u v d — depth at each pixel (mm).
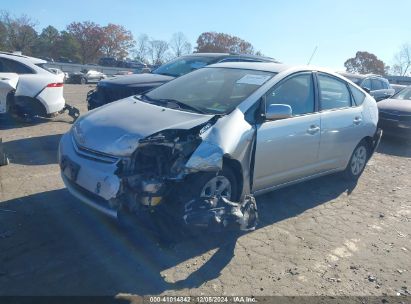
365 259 4023
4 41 65188
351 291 3473
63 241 3803
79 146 3867
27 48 67625
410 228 4855
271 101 4496
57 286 3168
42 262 3453
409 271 3893
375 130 6266
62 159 4012
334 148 5434
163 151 3566
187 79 5215
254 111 4285
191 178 3627
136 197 3469
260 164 4301
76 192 3867
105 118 4062
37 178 5328
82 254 3625
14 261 3428
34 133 8055
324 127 5129
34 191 4867
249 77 4738
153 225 3701
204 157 3564
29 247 3654
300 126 4734
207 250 3893
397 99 11086
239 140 3924
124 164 3527
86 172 3639
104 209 3576
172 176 3490
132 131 3662
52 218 4211
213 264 3664
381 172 7234
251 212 3951
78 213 4359
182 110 4191
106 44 82188
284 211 4984
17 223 4055
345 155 5785
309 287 3463
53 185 5105
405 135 9852
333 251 4113
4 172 5496
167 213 3574
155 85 7430
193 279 3418
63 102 9258
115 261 3570
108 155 3600
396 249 4297
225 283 3404
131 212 3529
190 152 3568
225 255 3834
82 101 15414
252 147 4125
